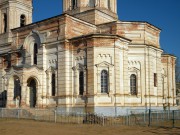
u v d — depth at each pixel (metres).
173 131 26.84
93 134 24.59
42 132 25.39
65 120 35.22
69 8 52.69
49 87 43.44
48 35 44.47
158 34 52.16
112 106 39.69
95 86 39.38
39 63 44.72
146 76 46.47
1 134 24.38
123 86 42.03
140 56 46.59
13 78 43.62
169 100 55.34
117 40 41.09
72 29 43.53
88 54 40.25
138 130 27.38
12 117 39.72
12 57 49.69
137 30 47.25
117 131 26.59
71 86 41.56
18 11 56.19
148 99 46.31
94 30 48.31
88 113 36.47
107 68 40.22
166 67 55.97
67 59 41.91
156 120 36.75
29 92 44.56
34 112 38.78
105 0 52.28
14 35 50.53
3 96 50.59
